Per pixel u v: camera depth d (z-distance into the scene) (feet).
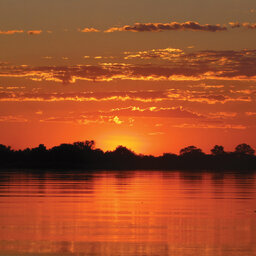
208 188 637.71
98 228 306.76
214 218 346.74
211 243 266.57
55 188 615.98
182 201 454.40
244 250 251.60
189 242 268.82
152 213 370.73
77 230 299.99
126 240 273.54
